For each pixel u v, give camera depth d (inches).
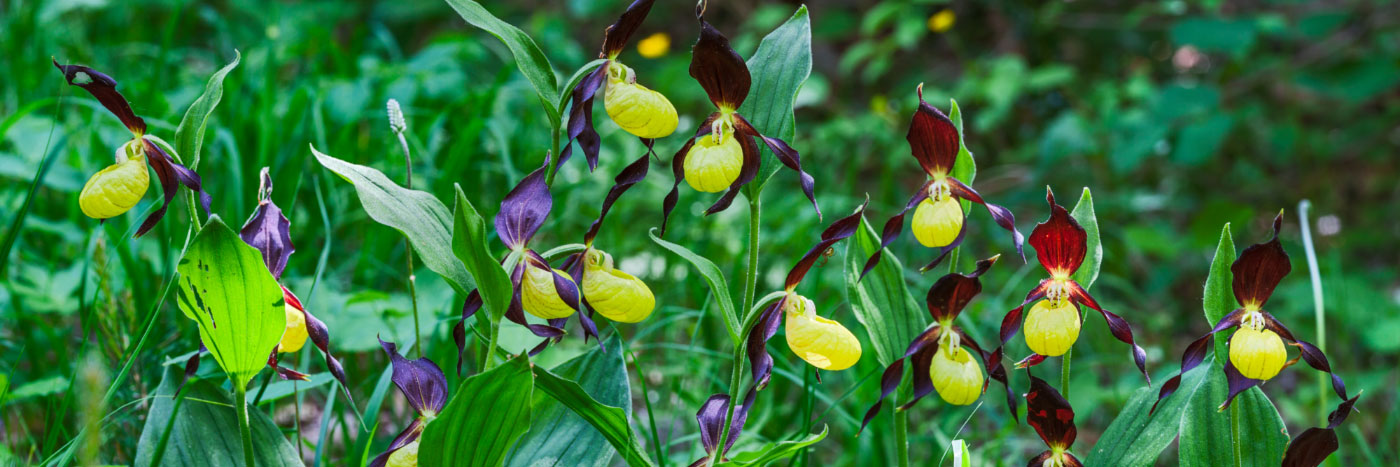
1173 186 165.8
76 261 75.8
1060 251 62.0
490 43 146.1
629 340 80.1
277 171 79.0
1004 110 145.4
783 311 61.9
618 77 61.2
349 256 80.3
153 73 91.0
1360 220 153.2
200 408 63.0
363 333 71.9
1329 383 92.1
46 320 75.8
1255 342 61.6
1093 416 93.9
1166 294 132.6
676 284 88.0
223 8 144.3
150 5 132.1
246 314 59.8
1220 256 63.8
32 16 100.0
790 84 62.7
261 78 98.9
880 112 140.1
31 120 81.4
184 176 60.4
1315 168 162.7
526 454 64.1
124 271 74.1
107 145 80.7
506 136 91.9
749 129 62.1
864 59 191.5
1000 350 62.8
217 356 60.5
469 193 83.5
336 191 80.0
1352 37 152.4
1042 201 146.9
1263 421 64.2
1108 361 87.5
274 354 61.8
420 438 60.7
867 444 72.8
